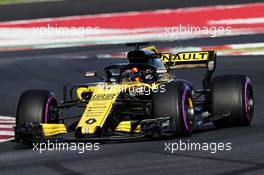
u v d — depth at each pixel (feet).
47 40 331.36
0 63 267.59
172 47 282.15
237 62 228.43
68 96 178.70
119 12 372.58
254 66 216.33
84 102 107.96
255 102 153.79
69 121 140.26
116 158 88.17
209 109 118.93
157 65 114.21
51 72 229.86
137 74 111.14
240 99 116.37
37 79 215.31
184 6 364.38
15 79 218.38
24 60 273.13
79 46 318.04
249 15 310.86
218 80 118.73
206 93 123.34
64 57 275.80
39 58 277.64
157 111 103.91
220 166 79.15
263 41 275.18
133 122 103.09
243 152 88.79
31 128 101.50
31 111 106.42
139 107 112.06
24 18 380.58
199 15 319.27
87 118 100.42
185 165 80.89
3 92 192.95
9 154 99.96
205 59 120.78
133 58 112.78
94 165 83.71
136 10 372.58
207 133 111.86
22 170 83.61
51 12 391.24
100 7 392.47
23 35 334.24
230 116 117.39
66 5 407.23
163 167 80.23
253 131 112.16
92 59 261.65
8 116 155.02
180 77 205.05
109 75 114.73
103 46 310.65
